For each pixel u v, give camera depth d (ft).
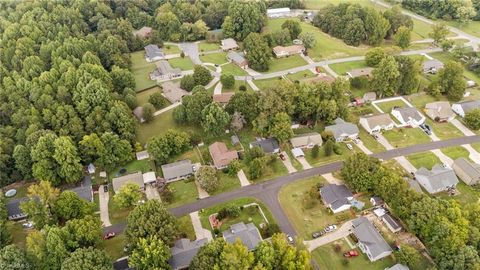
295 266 299.79
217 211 383.04
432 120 510.58
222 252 296.10
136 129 476.13
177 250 325.21
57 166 402.52
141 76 604.90
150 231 317.63
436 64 613.93
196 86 522.06
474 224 337.72
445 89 548.31
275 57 653.30
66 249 309.42
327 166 436.35
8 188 408.87
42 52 554.05
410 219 346.95
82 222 324.80
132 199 372.99
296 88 495.00
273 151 447.01
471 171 411.34
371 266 332.80
